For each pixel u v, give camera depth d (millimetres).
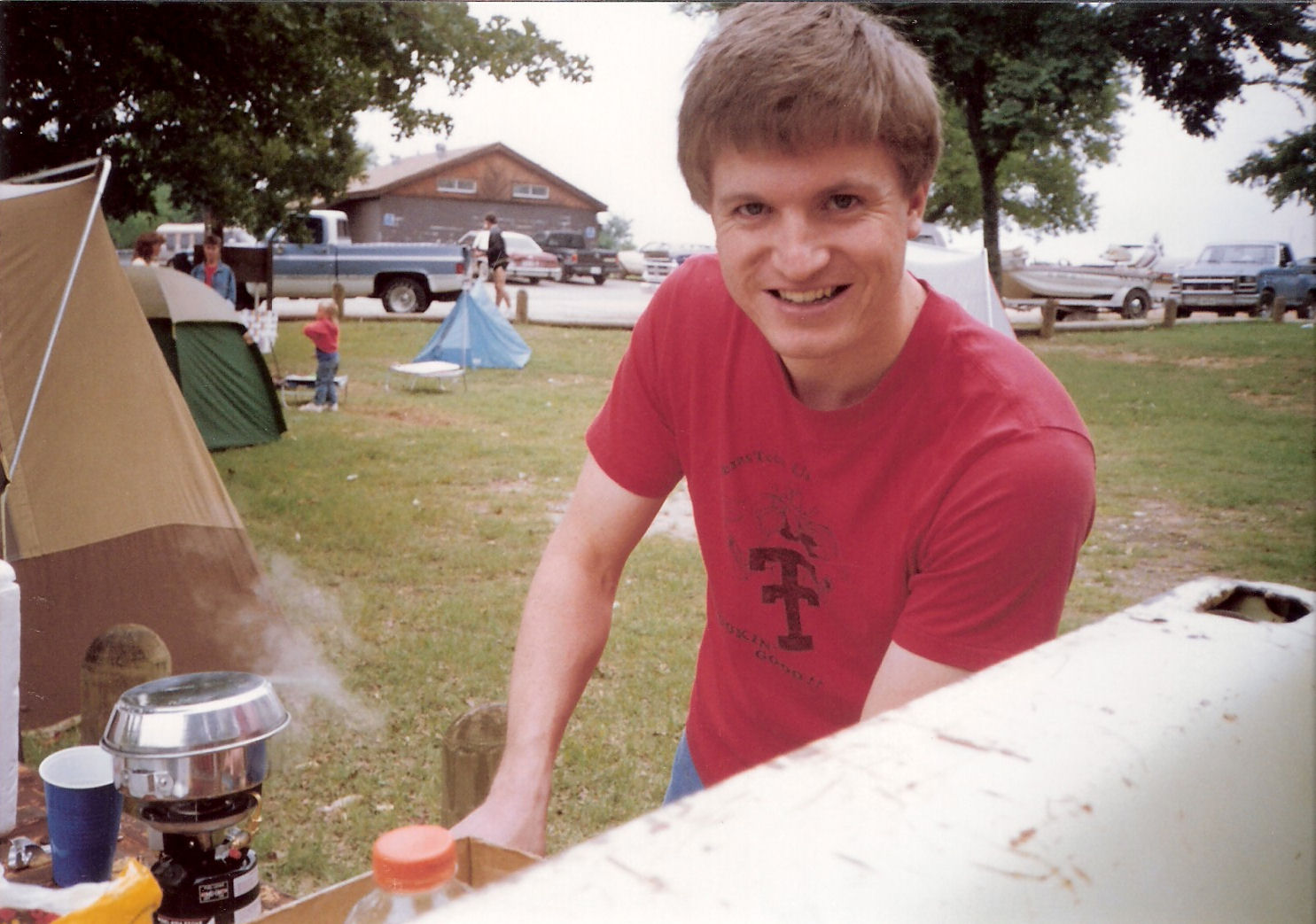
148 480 4629
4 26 8930
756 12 1155
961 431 1244
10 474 4301
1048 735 558
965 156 33375
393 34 10680
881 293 1211
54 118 10312
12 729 1686
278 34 10133
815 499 1375
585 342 18734
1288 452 11117
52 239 4379
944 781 509
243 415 10391
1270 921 611
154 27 9500
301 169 16094
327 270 22125
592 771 4328
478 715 2719
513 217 45406
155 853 1638
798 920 412
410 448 10406
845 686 1457
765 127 1115
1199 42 19625
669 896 416
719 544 1518
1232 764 596
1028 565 1193
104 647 3314
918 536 1293
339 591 6395
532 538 7633
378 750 4473
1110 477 9992
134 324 4645
